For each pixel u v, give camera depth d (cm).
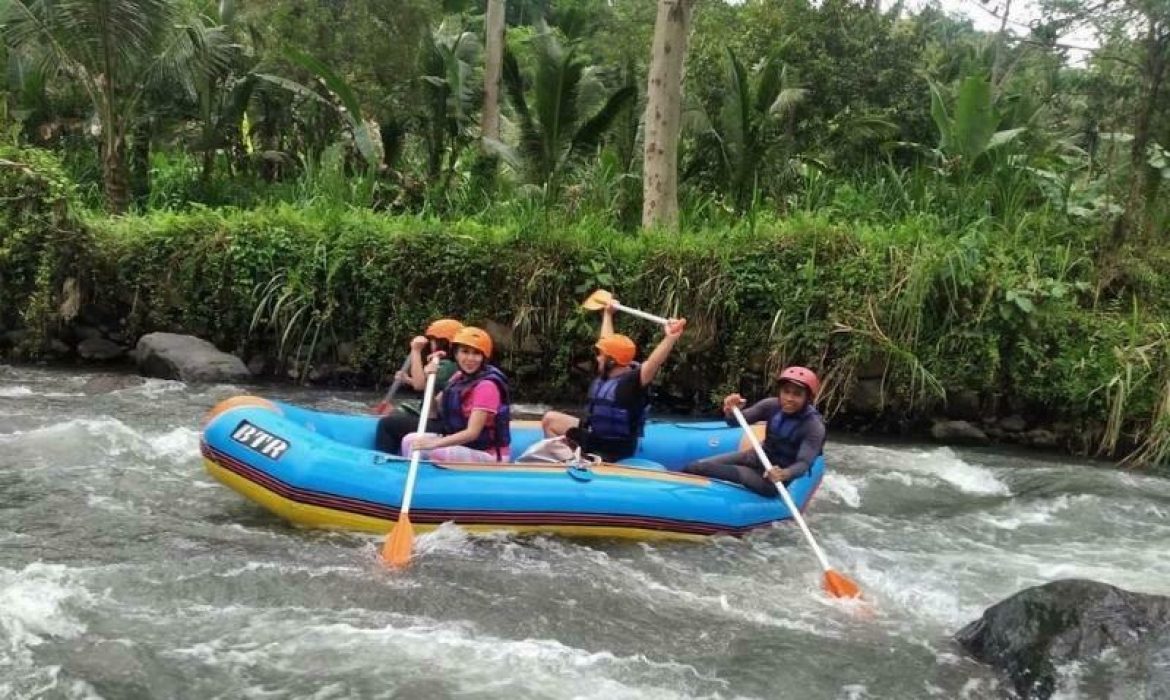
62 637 382
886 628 441
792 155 1284
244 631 398
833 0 1445
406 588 449
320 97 1350
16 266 1018
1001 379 901
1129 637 384
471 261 979
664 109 1082
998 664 398
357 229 1009
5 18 1173
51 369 980
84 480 585
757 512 566
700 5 1645
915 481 727
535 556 504
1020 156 1184
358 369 999
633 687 371
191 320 1021
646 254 964
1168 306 947
